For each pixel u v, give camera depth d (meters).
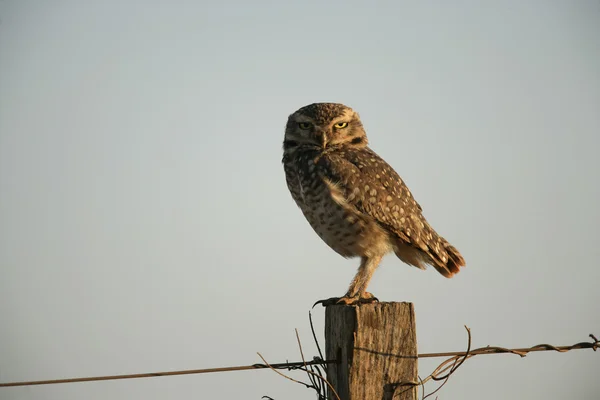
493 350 7.82
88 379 7.48
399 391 7.00
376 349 7.02
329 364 7.27
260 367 7.57
